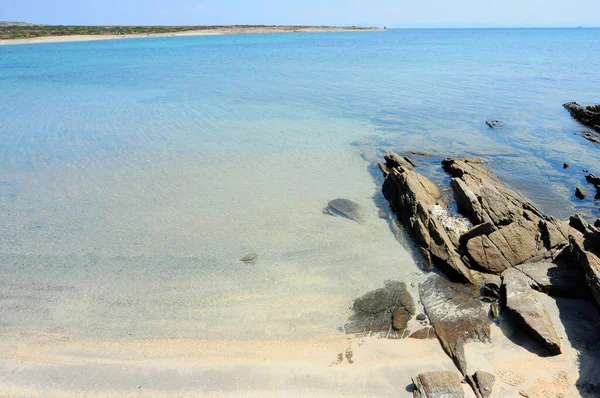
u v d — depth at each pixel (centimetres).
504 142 2153
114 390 746
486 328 863
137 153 2012
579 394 696
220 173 1770
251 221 1371
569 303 922
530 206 1345
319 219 1377
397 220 1360
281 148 2088
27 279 1080
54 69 5069
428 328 880
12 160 1911
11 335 892
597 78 4234
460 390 710
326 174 1758
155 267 1132
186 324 922
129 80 4238
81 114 2767
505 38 14775
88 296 1019
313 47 9425
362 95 3412
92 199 1537
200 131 2378
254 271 1107
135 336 888
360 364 796
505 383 727
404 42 11869
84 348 855
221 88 3775
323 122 2573
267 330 898
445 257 1069
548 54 7200
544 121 2577
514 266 1048
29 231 1314
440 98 3266
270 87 3819
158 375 781
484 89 3638
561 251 1059
